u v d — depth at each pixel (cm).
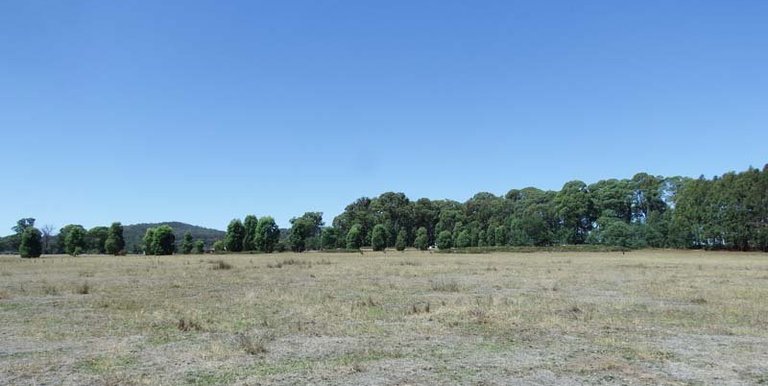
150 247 8012
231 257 6338
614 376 891
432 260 5369
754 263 5109
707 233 9112
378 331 1284
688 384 848
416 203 13625
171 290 2217
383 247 9650
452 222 12525
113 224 8488
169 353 1038
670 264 4678
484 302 1820
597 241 10438
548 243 10356
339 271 3466
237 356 1015
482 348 1103
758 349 1108
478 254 7844
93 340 1170
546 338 1212
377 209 13350
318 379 856
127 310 1620
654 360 1005
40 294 2052
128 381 835
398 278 2919
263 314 1536
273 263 4394
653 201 11838
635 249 9438
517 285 2517
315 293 2095
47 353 1042
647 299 1958
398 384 831
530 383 844
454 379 863
